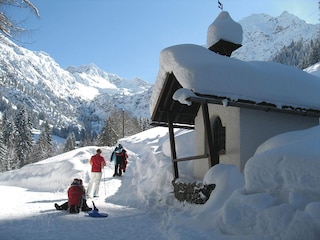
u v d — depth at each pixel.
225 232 5.64
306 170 4.91
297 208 4.83
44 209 9.02
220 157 9.41
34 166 16.38
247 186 5.84
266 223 5.04
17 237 5.96
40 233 6.31
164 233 6.44
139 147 23.33
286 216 4.83
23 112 76.88
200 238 5.66
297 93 9.25
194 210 7.80
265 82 8.78
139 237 6.18
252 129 8.95
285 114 9.50
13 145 69.56
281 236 4.65
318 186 4.70
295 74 10.07
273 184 5.40
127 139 26.30
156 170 12.56
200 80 7.86
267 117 9.20
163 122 11.36
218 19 11.25
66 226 6.99
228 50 11.02
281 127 9.34
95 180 11.53
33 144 75.44
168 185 10.58
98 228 6.87
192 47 8.89
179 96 7.72
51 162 16.34
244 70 8.65
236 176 7.66
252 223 5.27
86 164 16.39
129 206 9.91
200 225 6.47
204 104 8.36
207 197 7.96
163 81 9.66
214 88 7.95
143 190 11.09
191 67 7.98
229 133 9.12
